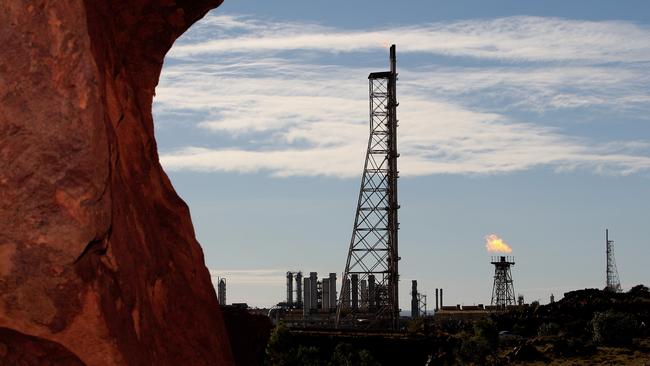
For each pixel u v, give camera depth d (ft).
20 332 58.34
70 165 56.85
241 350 145.38
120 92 90.38
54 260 55.93
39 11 58.08
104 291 60.03
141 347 66.69
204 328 93.25
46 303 56.44
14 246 55.62
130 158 90.94
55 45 57.98
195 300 94.38
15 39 57.57
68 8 58.54
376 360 629.51
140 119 98.02
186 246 99.96
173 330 86.33
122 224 69.15
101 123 58.49
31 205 55.98
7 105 56.70
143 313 70.28
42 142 56.70
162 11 101.91
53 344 59.31
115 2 93.61
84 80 58.03
